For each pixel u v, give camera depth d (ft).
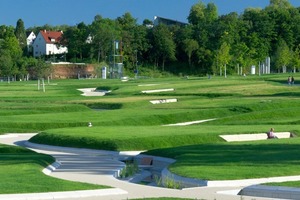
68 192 97.76
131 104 319.27
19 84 536.42
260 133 195.31
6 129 221.66
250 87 417.28
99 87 481.05
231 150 153.07
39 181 108.37
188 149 157.99
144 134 191.21
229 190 101.55
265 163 127.44
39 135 195.21
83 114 267.18
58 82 578.25
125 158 159.74
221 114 271.28
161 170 141.90
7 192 96.53
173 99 344.69
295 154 142.00
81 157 161.48
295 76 544.21
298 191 97.45
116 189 101.86
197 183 108.99
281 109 279.28
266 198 96.32
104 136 186.09
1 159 142.82
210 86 436.76
